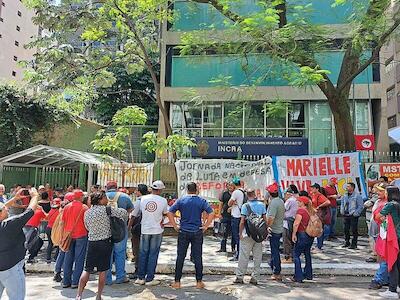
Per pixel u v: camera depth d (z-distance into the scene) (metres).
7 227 4.67
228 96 19.77
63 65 15.03
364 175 14.07
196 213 7.55
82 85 16.52
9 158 17.22
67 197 8.24
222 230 10.89
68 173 19.61
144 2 14.80
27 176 19.16
